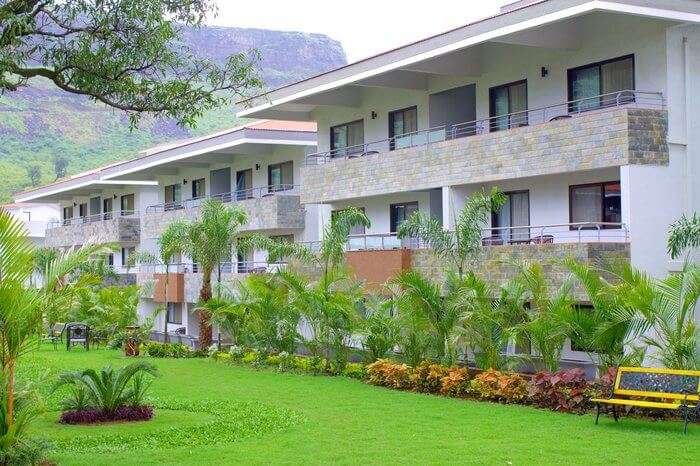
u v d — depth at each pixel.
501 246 26.70
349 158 35.66
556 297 20.77
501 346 21.88
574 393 18.70
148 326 37.41
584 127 25.34
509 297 21.83
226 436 16.27
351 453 14.52
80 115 143.38
